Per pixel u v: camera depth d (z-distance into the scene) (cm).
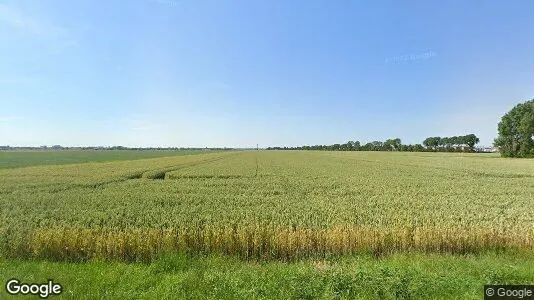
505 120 9612
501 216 1723
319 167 5662
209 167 5688
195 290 731
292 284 749
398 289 717
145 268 916
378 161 7650
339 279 768
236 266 943
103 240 1085
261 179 3703
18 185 3086
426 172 4606
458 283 750
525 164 6247
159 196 2425
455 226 1404
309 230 1210
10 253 1066
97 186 3092
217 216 1692
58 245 1070
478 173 4384
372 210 1883
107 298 699
